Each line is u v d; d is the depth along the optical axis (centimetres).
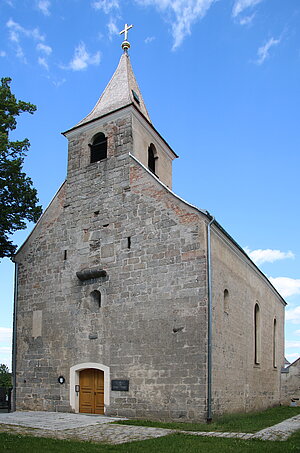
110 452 1090
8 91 2198
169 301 1827
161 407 1731
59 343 2111
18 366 2219
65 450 1095
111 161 2209
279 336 3294
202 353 1698
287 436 1380
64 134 2433
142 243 1970
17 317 2305
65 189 2344
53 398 2061
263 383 2591
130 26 2792
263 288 2838
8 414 1928
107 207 2144
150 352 1816
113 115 2280
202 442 1234
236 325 2112
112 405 1855
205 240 1819
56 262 2247
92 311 2047
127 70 2628
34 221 2361
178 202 1920
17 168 2180
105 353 1941
